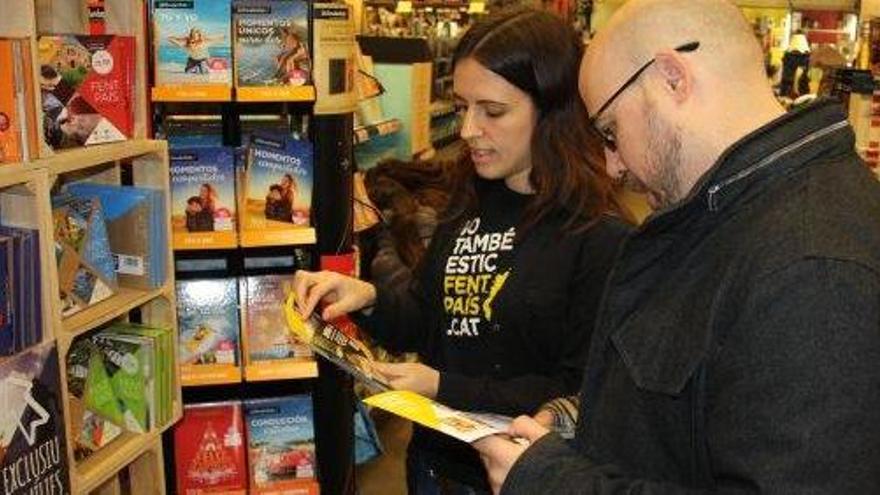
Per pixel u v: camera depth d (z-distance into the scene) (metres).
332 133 2.84
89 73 2.27
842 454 0.88
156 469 2.58
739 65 1.09
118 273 2.51
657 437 1.10
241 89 2.68
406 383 1.72
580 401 1.28
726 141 1.08
